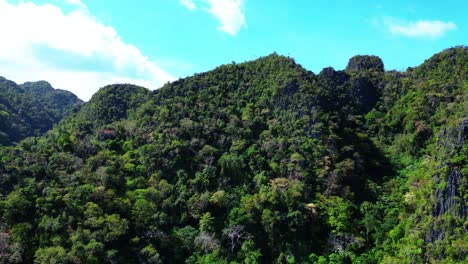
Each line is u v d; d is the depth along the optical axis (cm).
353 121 11788
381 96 13325
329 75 13412
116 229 7631
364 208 8606
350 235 8000
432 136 10269
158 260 7669
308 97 10919
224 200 8750
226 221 8581
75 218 7556
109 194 8288
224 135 10450
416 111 11200
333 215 8331
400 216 8150
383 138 11506
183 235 8369
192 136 10444
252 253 7925
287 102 11081
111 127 11344
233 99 11962
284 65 12506
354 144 10575
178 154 9788
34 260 6750
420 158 10031
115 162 9469
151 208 8462
